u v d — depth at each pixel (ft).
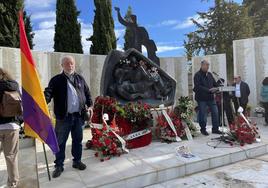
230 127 21.17
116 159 16.97
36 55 30.27
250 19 78.23
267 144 19.85
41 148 21.11
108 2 44.06
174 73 40.11
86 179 13.96
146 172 14.67
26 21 35.83
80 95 14.80
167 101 24.30
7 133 13.09
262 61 35.40
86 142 21.30
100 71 34.47
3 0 31.40
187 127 22.11
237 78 30.66
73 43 39.70
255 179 14.87
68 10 39.60
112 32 44.45
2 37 31.07
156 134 22.02
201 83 23.06
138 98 22.74
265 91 30.27
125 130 19.54
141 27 30.01
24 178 14.62
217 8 78.23
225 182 14.60
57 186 13.24
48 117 13.60
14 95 13.02
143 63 23.34
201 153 17.83
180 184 14.55
